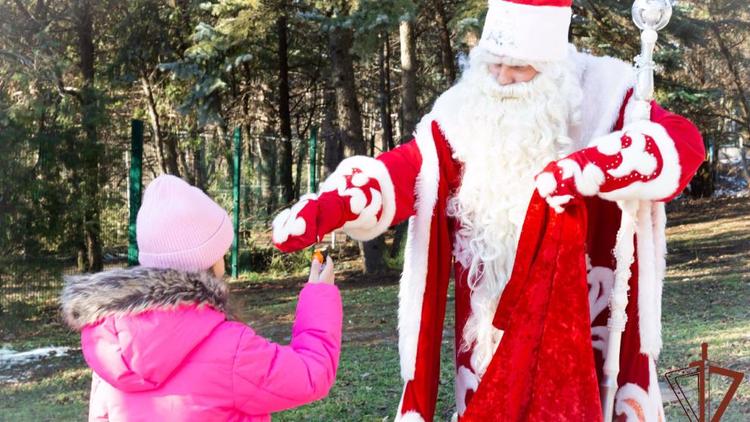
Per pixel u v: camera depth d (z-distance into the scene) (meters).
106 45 19.98
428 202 2.99
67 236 12.45
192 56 17.17
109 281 2.39
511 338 2.80
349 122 16.28
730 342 7.30
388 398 6.25
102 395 2.54
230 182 17.30
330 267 2.82
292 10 17.05
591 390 2.74
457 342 3.08
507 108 2.96
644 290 2.84
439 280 3.03
